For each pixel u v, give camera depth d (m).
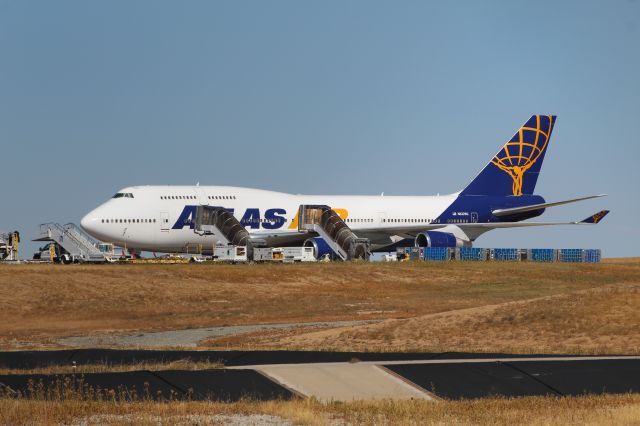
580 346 105.62
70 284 177.25
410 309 166.88
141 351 95.81
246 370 74.12
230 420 57.03
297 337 119.69
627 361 82.06
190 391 65.75
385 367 76.12
